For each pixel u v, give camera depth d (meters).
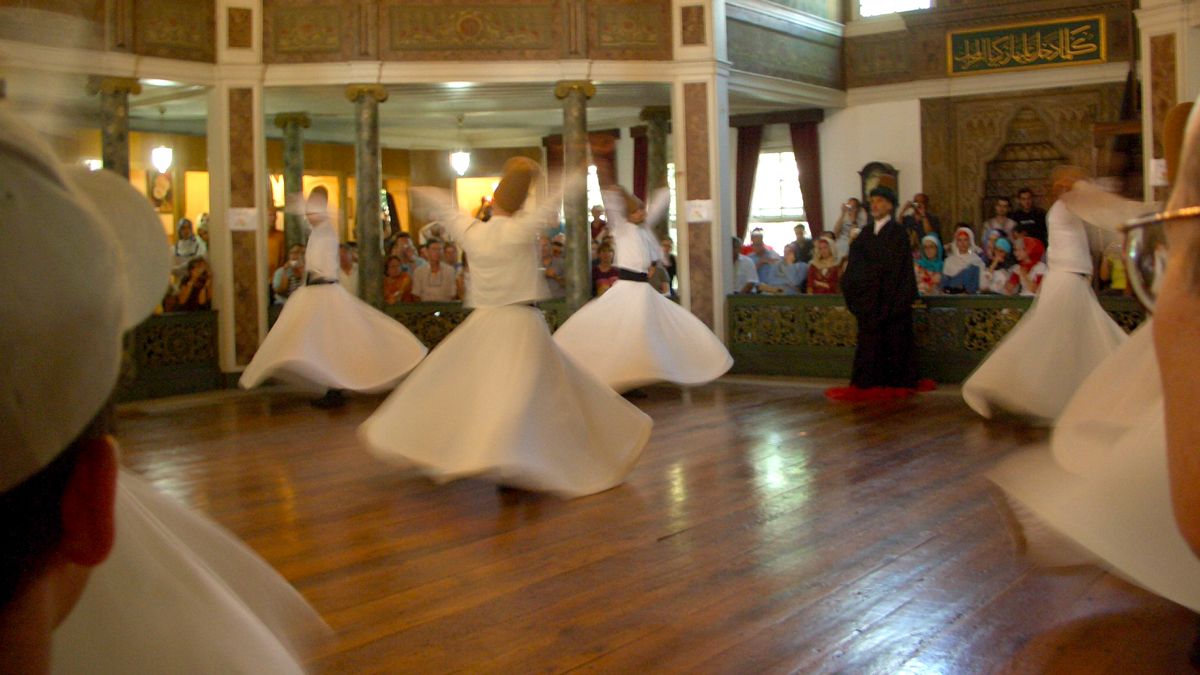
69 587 0.60
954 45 12.96
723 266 10.55
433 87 10.82
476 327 4.77
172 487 5.21
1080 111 12.38
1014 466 2.70
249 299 10.18
